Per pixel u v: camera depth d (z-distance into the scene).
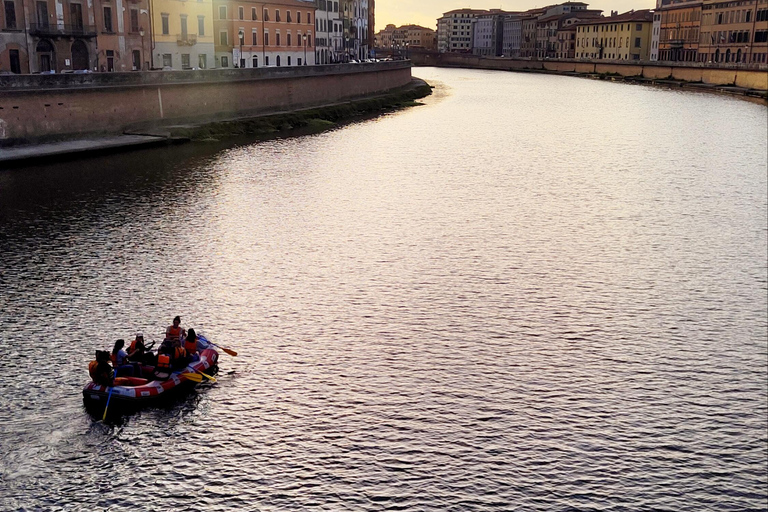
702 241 47.69
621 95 157.00
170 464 23.06
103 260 40.16
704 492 22.64
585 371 29.66
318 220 49.88
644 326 34.22
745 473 23.61
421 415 26.00
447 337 32.22
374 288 37.69
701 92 161.50
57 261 39.66
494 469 23.20
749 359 31.27
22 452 23.36
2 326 31.61
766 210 55.69
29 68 76.75
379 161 72.69
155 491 21.83
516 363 30.05
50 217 47.50
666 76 194.88
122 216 48.62
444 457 23.72
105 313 33.38
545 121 109.44
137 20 91.25
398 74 157.88
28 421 24.97
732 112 120.62
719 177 67.56
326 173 65.81
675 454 24.41
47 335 30.98
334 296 36.44
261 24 126.62
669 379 29.31
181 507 21.20
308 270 39.97
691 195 60.09
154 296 35.56
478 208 54.38
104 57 86.06
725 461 24.19
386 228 48.41
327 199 55.84
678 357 31.22
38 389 26.89
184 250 42.44
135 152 71.38
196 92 87.25
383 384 28.02
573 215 53.22
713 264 43.22
